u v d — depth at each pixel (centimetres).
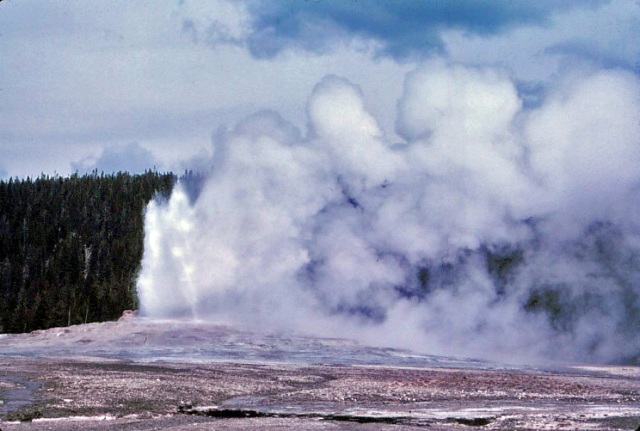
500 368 6494
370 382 4566
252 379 4597
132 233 17562
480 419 3191
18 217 18812
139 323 8412
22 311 12631
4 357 6019
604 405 3725
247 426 2909
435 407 3534
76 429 2780
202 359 6269
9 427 2788
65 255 16075
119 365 5409
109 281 14362
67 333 7812
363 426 2973
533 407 3594
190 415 3219
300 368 5603
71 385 3928
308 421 3088
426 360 7012
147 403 3441
